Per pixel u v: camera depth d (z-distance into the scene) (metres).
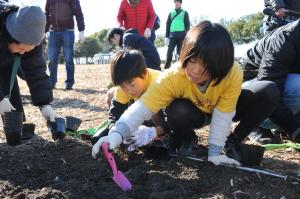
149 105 2.47
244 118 2.84
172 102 2.71
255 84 2.79
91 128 3.82
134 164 2.75
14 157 2.95
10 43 2.77
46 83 3.25
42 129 3.92
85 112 4.98
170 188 2.38
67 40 6.98
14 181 2.57
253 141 3.48
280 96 3.01
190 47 2.17
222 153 2.83
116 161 2.78
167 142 2.94
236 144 2.83
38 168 2.73
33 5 2.69
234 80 2.45
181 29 9.54
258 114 2.79
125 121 2.44
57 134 3.15
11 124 2.97
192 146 2.90
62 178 2.59
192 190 2.36
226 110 2.52
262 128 3.47
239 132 2.87
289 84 3.38
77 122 3.42
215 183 2.41
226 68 2.23
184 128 2.76
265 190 2.32
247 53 3.54
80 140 3.23
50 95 3.28
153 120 3.09
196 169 2.57
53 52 7.08
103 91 7.04
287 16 4.32
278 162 2.87
